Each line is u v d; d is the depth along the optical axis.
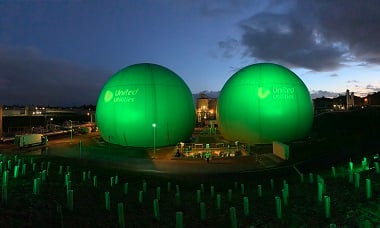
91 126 61.75
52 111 104.69
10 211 9.75
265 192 16.73
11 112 79.81
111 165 25.77
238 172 22.95
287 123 35.19
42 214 10.04
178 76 40.28
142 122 34.81
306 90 38.66
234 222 10.22
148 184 19.81
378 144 29.70
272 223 10.88
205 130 55.84
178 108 36.66
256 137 35.41
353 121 50.81
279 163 25.45
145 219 11.30
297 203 13.27
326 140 34.78
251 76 37.22
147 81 36.28
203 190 17.78
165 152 32.22
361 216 10.61
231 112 36.75
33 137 38.66
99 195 14.41
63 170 22.33
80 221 10.05
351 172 17.48
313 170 22.61
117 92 36.53
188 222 11.20
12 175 17.38
